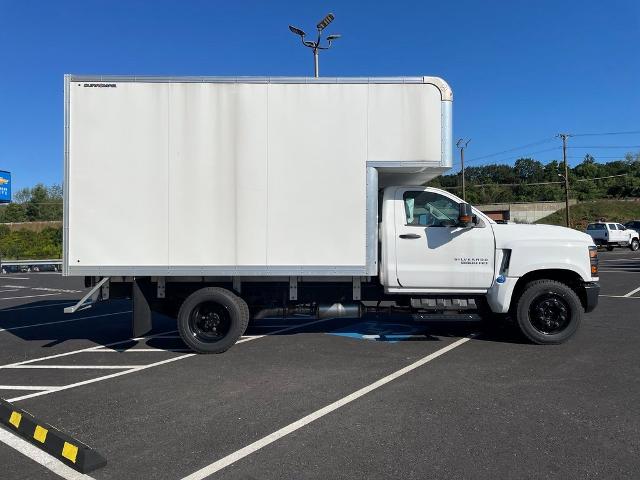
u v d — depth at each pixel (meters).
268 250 6.59
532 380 5.46
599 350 6.71
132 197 6.54
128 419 4.51
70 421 4.48
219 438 4.07
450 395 5.01
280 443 3.96
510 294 6.88
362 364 6.20
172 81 6.52
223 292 6.79
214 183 6.56
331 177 6.58
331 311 7.17
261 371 5.96
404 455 3.72
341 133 6.57
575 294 6.90
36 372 6.08
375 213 6.61
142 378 5.77
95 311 11.06
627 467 3.50
